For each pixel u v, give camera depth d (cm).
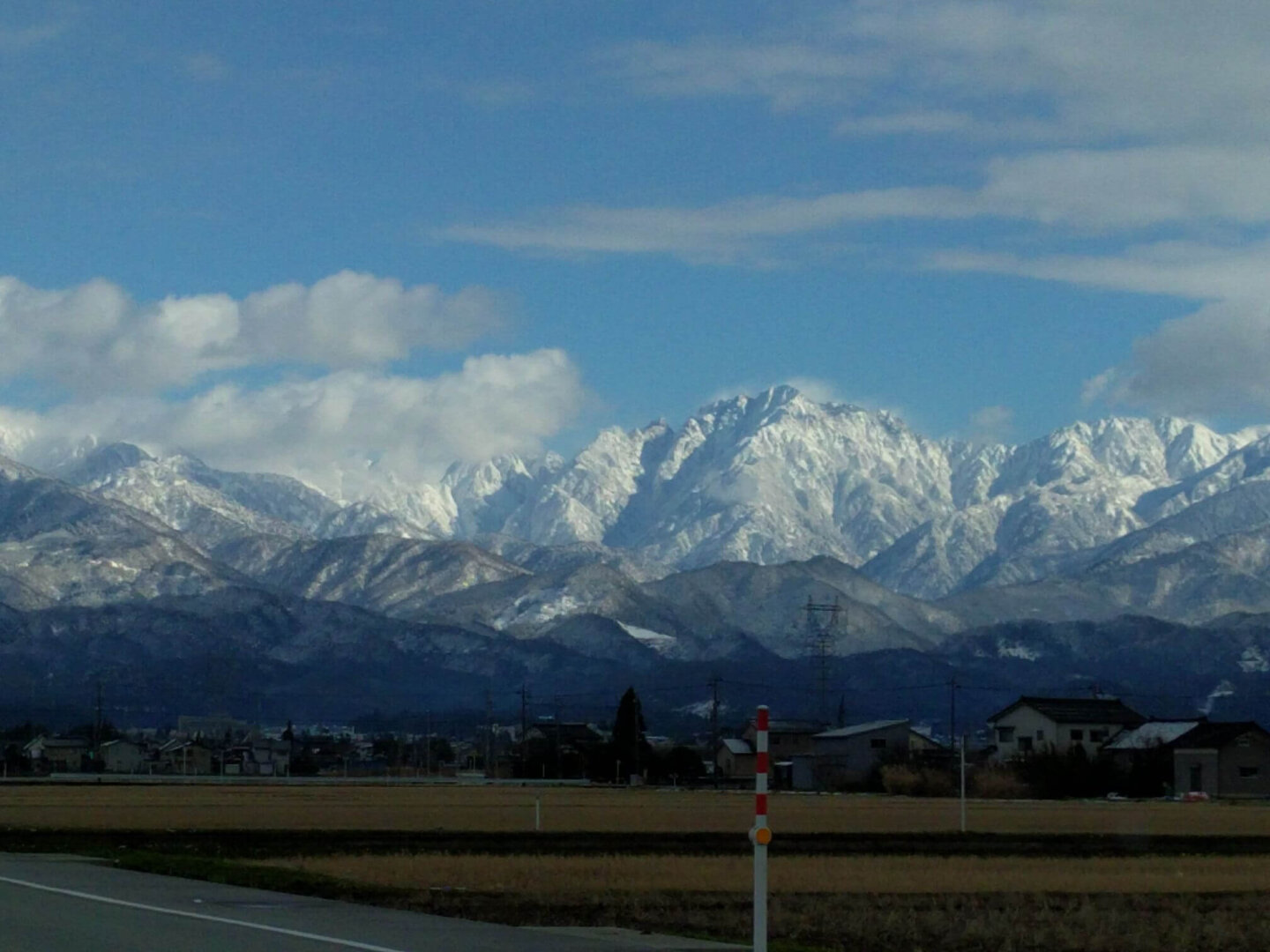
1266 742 15912
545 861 6153
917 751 18775
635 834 8144
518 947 3344
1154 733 17000
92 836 7188
